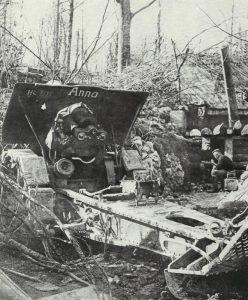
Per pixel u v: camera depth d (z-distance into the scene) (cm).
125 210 498
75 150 620
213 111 1170
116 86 1162
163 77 1227
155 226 460
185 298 417
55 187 619
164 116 1118
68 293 411
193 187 1010
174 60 1302
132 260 528
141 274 482
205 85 1248
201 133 1103
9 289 373
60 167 616
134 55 1362
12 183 552
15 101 618
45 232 497
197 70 1290
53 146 611
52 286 427
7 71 841
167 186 959
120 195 563
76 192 589
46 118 646
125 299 422
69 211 598
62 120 611
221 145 1171
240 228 378
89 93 644
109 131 701
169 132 1059
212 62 1352
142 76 1218
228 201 725
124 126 708
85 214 563
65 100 642
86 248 564
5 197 557
